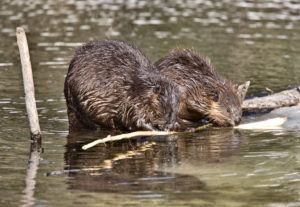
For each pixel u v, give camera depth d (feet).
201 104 124.06
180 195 85.30
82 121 120.47
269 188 87.92
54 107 131.44
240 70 161.89
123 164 98.63
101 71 117.60
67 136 114.21
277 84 146.61
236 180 91.04
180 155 103.55
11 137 111.75
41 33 210.59
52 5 266.57
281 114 126.52
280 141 110.42
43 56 177.27
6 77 154.92
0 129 116.06
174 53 127.44
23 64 107.86
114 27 221.05
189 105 124.57
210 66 127.24
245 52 183.73
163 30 216.33
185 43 195.11
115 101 117.08
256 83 147.95
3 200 83.30
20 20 233.55
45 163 98.58
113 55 118.73
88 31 213.66
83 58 118.73
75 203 82.43
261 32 213.25
